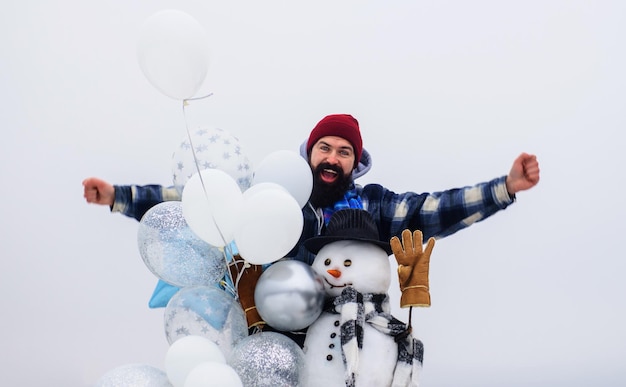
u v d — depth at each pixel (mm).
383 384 2420
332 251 2537
